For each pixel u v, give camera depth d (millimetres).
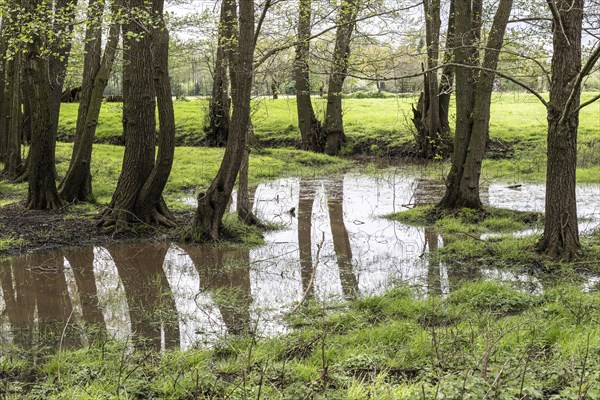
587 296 9641
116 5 13602
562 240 12273
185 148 32594
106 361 7547
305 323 9242
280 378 6594
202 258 13617
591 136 31812
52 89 19406
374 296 10141
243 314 9891
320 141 33906
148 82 15750
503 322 8344
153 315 9883
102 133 36344
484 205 18219
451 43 18391
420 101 32312
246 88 14484
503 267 12156
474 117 17062
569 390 5461
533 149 30797
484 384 5449
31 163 17797
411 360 7258
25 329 9359
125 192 16000
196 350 7984
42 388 6648
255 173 26922
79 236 15336
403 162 31219
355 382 6273
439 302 9820
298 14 14805
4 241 14547
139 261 13391
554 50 11750
